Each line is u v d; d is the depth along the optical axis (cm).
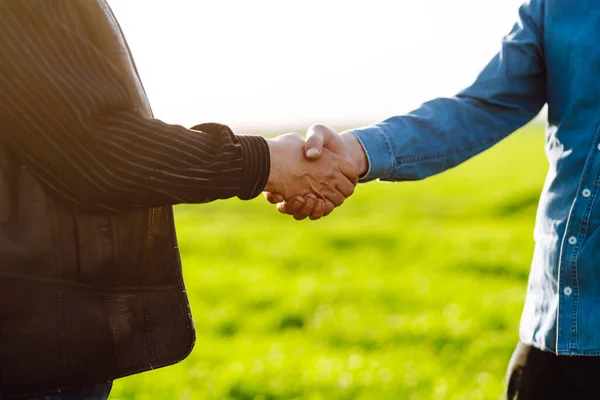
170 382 789
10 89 191
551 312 254
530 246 1747
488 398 713
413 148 286
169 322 225
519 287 1315
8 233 196
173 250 227
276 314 1173
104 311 212
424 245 1822
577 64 249
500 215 2452
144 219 219
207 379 801
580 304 246
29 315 199
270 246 1914
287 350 945
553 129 260
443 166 292
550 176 259
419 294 1280
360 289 1330
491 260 1555
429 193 3152
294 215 275
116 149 199
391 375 796
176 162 208
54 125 193
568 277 248
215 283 1441
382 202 2912
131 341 217
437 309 1172
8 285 195
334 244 1912
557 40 256
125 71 211
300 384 777
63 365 204
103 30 209
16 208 199
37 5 194
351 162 274
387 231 2062
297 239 2006
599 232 243
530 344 268
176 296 227
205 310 1215
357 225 2239
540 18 274
